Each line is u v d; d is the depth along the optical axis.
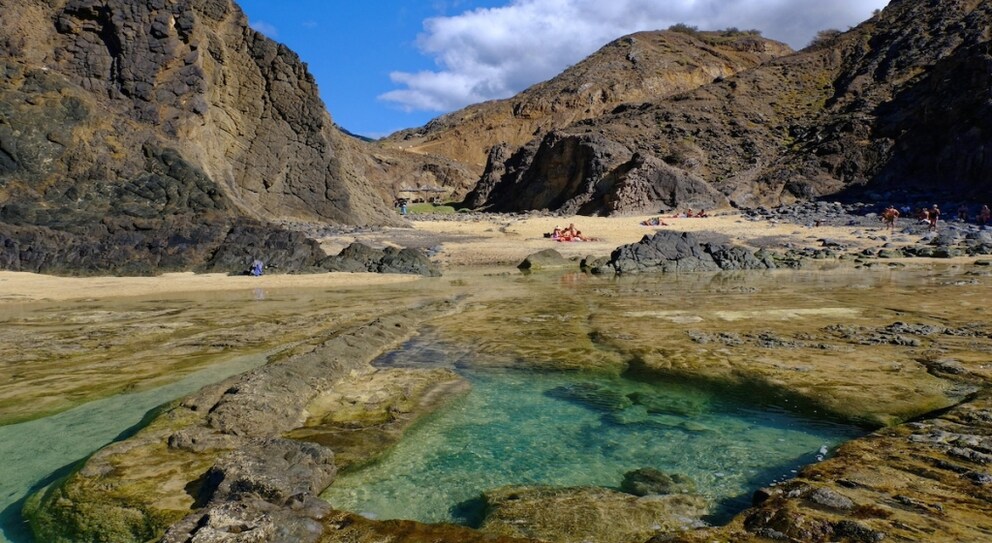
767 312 12.29
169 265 21.11
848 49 66.12
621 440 5.88
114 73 27.22
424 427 6.28
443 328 11.43
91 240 20.81
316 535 3.96
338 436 5.89
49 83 23.52
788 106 60.00
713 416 6.43
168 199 23.41
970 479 4.31
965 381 6.89
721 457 5.42
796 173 46.72
